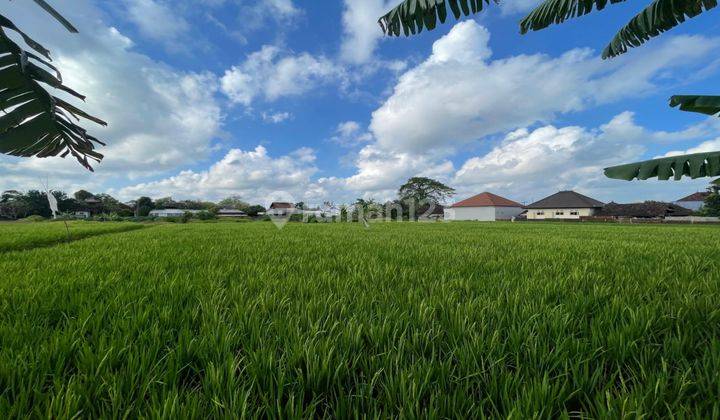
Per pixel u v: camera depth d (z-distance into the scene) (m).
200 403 1.03
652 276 3.00
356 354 1.40
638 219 37.38
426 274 3.24
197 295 2.37
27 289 2.44
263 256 4.76
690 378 1.18
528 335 1.53
